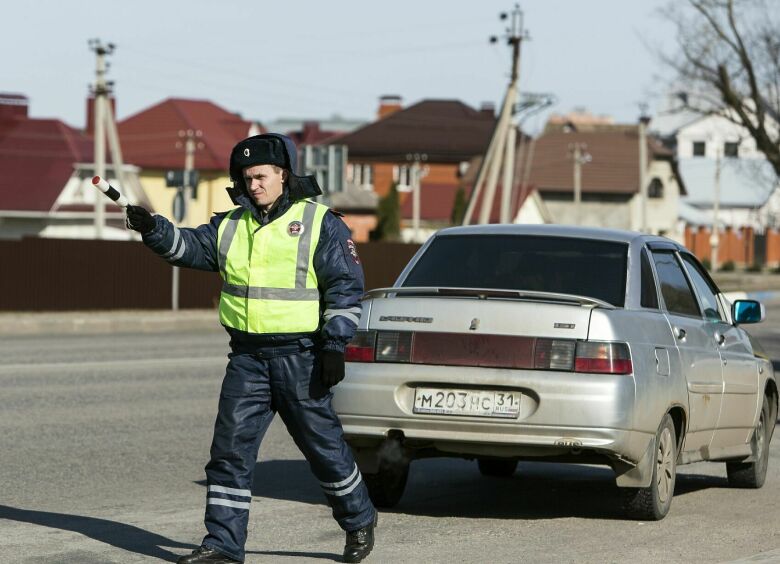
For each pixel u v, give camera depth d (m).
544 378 22.88
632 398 22.98
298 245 19.00
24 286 93.44
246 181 19.22
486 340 23.23
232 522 19.11
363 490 19.98
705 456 27.16
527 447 23.09
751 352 29.62
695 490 28.92
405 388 23.58
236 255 19.16
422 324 23.62
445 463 31.86
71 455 31.58
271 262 19.03
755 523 24.70
